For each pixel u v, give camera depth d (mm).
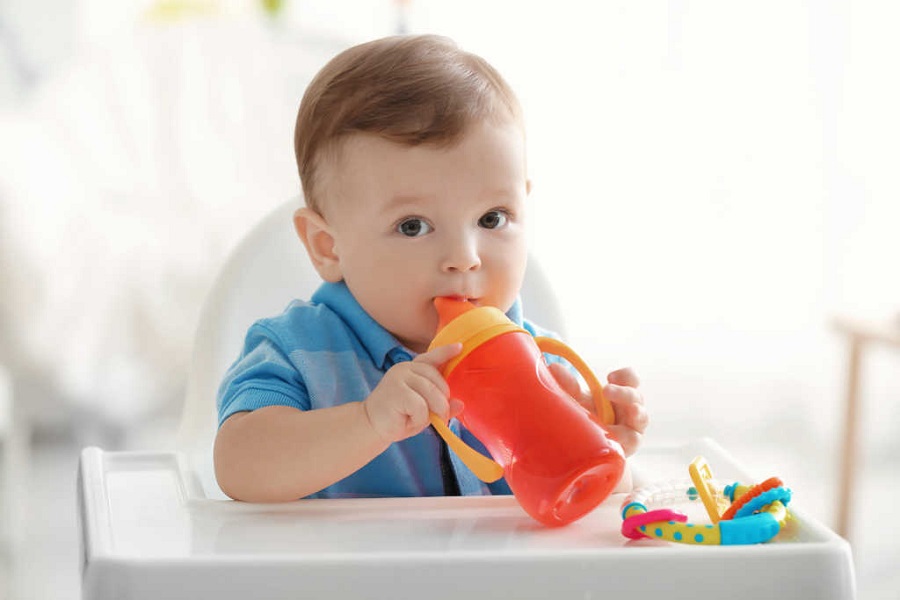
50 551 2230
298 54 2701
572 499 767
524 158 967
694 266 3004
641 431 868
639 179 2973
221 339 1178
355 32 3062
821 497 2568
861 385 2271
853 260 2988
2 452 2318
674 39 2926
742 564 672
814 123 2955
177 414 2748
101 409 2506
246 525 764
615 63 2934
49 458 2738
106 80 2619
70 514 2418
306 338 1017
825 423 2992
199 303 2514
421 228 931
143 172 2568
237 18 2781
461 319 812
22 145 2453
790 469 2770
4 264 2336
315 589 635
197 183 2584
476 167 917
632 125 2955
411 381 797
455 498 826
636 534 735
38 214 2385
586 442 744
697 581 667
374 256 942
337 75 964
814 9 2920
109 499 816
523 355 785
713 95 2945
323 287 1067
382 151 921
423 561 643
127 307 2488
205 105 2635
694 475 767
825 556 682
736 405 3010
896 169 2967
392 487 1012
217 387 1167
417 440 1024
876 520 2521
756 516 717
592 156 2961
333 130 949
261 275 1201
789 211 2988
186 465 905
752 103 2951
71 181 2506
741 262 3006
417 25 2955
